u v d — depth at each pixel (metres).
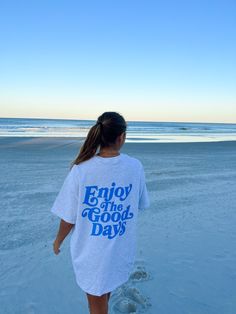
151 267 3.69
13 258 3.91
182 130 61.50
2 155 13.91
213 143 24.19
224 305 2.98
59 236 2.03
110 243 1.95
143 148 18.61
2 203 6.29
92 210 1.91
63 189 1.93
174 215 5.74
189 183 8.66
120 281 2.03
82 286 1.97
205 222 5.37
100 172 1.90
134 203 2.05
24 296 3.10
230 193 7.60
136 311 2.85
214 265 3.77
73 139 24.61
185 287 3.27
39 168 10.52
